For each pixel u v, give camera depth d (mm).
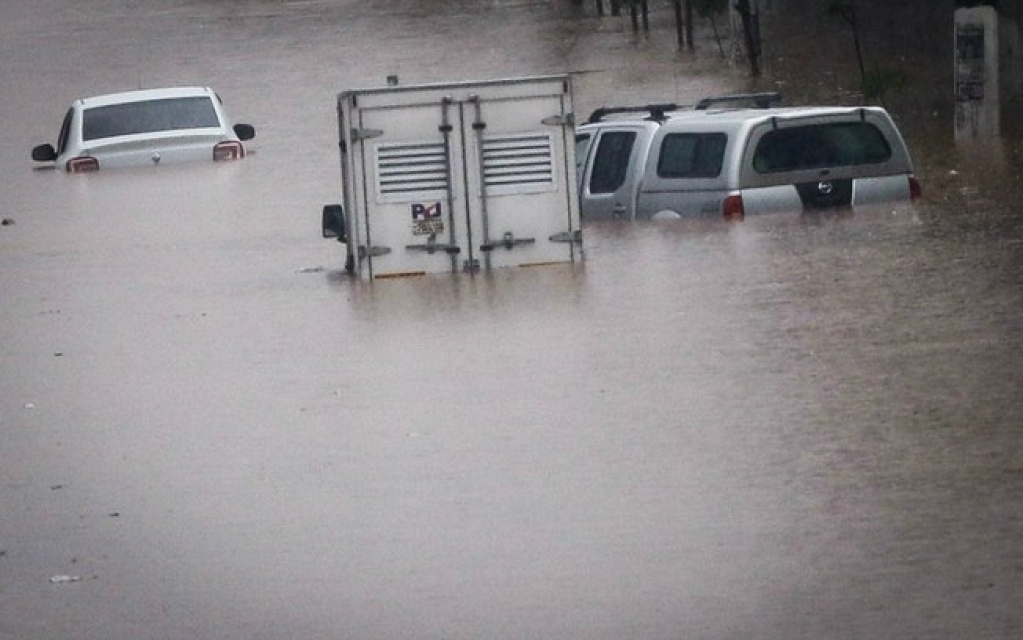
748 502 25797
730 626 21344
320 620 22250
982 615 21219
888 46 98938
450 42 119562
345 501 26953
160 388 35000
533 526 25359
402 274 46531
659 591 22609
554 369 34469
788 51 103062
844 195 53125
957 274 41750
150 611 22781
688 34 111062
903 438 28438
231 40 126875
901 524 24500
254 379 35281
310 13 139375
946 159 67312
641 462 28000
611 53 110625
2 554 25250
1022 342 34375
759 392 31797
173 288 47250
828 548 23750
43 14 149500
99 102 75188
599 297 41562
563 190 46562
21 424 32625
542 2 140000
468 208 46406
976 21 72625
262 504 27031
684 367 33938
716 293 41031
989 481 26094
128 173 73062
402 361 36031
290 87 104812
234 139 74312
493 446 29375
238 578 23891
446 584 23266
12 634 22141
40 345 40094
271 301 44188
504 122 46312
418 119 46188
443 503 26594
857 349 34562
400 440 30109
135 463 29609
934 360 33281
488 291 43531
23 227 61625
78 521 26609
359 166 46250
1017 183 58719
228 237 57188
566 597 22578
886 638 20719
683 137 53594
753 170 52406
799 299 39781
